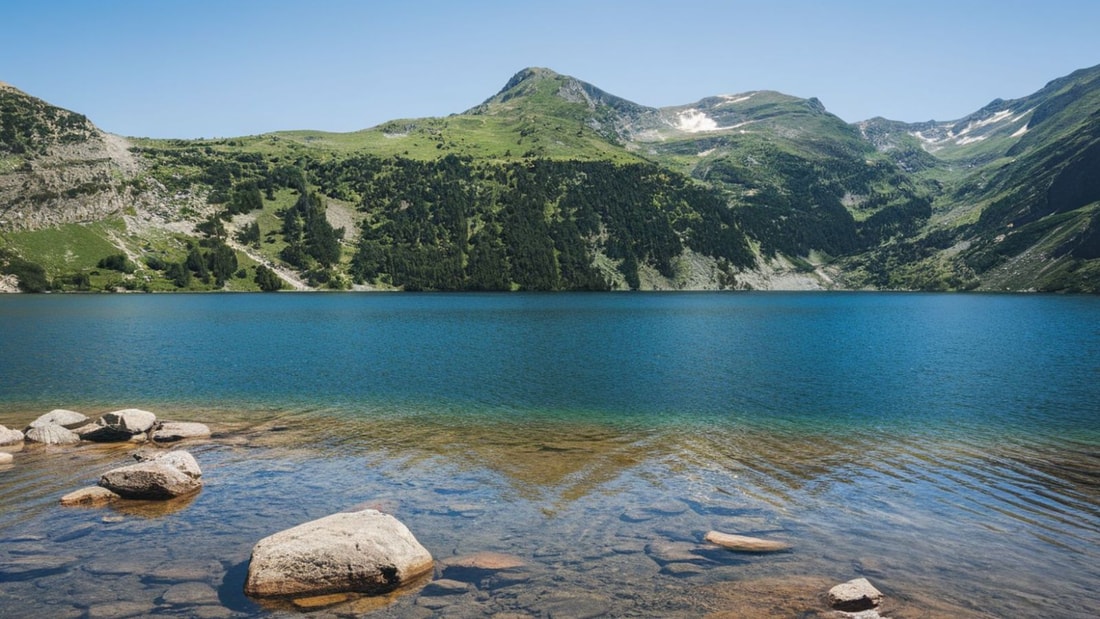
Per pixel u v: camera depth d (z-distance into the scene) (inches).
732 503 829.8
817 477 948.0
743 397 1658.5
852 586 567.8
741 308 6850.4
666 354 2635.3
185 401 1561.3
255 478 929.5
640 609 548.1
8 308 5388.8
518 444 1151.6
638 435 1227.2
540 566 636.7
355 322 4389.8
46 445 1119.6
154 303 6579.7
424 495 856.9
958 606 557.9
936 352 2733.8
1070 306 7209.6
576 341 3171.8
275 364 2249.0
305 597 571.5
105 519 755.4
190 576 606.5
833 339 3326.8
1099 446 1141.7
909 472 973.8
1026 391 1753.2
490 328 3956.7
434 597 571.5
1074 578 615.2
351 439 1183.6
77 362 2244.1
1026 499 848.3
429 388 1771.7
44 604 546.6
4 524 735.7
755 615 538.3
